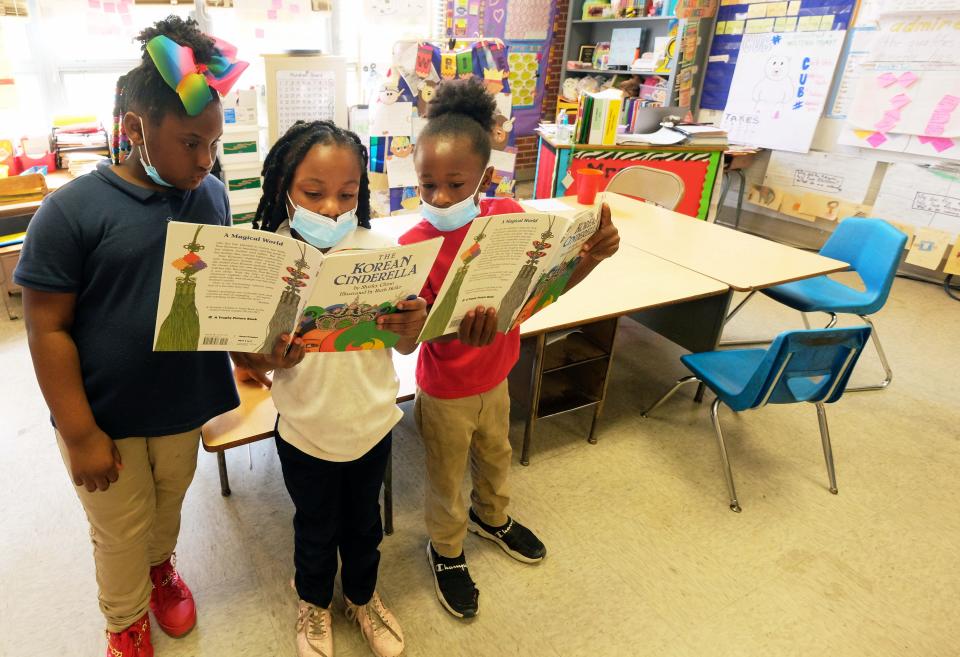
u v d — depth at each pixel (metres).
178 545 1.76
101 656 1.45
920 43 3.81
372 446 1.20
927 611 1.70
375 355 1.17
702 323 2.37
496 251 1.04
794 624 1.63
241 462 2.11
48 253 0.92
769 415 2.59
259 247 0.82
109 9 3.30
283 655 1.47
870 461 2.33
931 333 3.44
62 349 0.98
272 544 1.78
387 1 4.01
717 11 4.87
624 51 5.25
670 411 2.57
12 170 3.28
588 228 1.20
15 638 1.48
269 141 3.54
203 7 3.54
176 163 0.96
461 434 1.43
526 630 1.57
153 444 1.20
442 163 1.14
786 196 4.77
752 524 1.98
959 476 2.27
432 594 1.66
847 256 2.83
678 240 2.65
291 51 3.47
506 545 1.77
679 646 1.56
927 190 3.96
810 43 4.34
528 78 5.76
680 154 3.82
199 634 1.50
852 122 4.25
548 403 2.22
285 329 0.95
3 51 3.21
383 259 0.93
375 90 3.58
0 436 2.16
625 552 1.84
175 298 0.83
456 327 1.15
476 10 5.20
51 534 1.78
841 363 1.94
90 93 3.68
